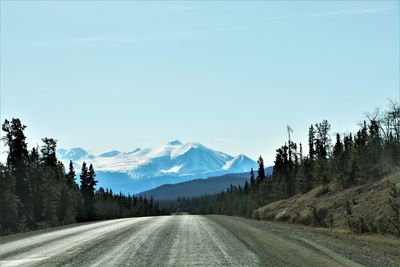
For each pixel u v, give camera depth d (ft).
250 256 50.98
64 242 68.03
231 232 85.66
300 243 65.82
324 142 300.20
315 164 247.29
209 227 101.45
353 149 192.95
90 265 44.57
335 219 132.16
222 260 47.88
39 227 169.78
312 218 146.92
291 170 327.26
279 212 201.67
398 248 61.67
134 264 45.27
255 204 324.19
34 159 248.73
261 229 95.86
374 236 82.64
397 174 143.43
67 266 43.88
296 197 235.81
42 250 57.41
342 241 70.54
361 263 46.29
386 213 105.70
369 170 171.42
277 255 51.83
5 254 53.42
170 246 61.31
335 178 191.42
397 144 183.73
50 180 224.94
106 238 74.33
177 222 126.93
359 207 128.16
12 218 174.81
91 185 350.23
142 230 92.32
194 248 58.80
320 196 187.11
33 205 211.41
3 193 175.94
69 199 256.73
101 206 413.59
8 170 189.37
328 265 44.42
